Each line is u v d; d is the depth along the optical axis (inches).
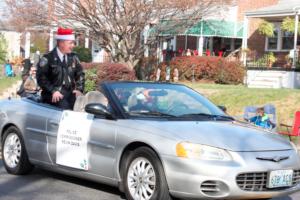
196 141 255.0
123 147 276.4
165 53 1187.9
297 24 1045.8
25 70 562.9
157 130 266.7
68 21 994.7
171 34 1068.5
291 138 567.2
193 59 1050.1
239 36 1206.3
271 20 1187.9
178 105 305.4
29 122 334.3
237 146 257.4
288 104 676.7
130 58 1017.5
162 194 257.6
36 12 989.2
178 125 272.5
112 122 286.8
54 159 317.4
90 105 290.4
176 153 253.4
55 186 319.3
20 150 341.7
